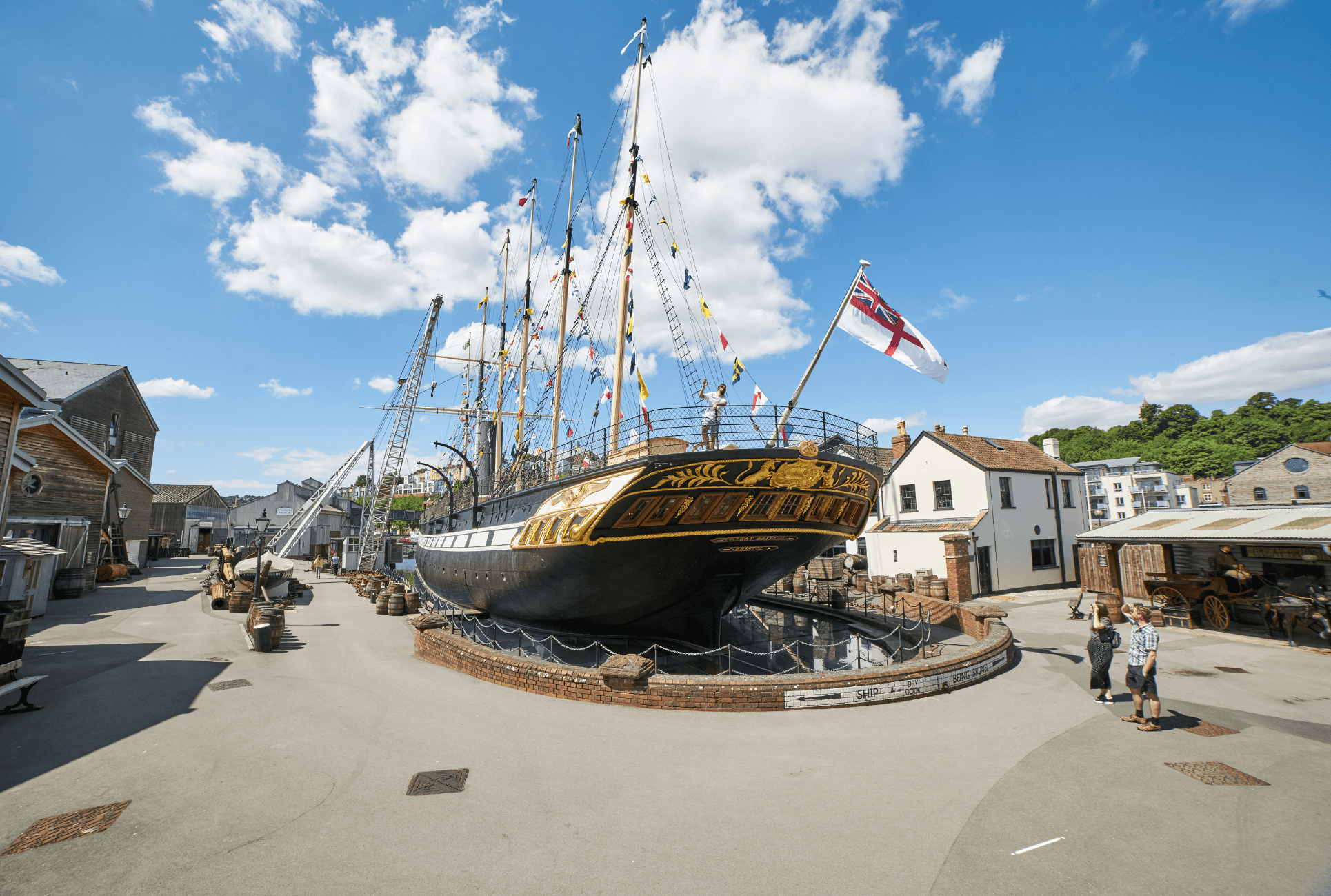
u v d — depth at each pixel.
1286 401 113.12
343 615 24.77
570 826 6.45
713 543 15.57
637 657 11.95
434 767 8.16
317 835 6.23
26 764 8.27
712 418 15.41
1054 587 34.38
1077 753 8.47
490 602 23.34
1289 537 17.91
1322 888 5.04
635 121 22.58
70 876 5.43
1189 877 5.25
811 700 10.96
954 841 6.00
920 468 36.62
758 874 5.45
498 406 44.31
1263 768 7.85
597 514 15.12
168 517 69.50
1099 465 97.56
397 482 62.25
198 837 6.20
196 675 13.78
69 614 24.06
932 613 22.47
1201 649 16.67
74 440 31.67
